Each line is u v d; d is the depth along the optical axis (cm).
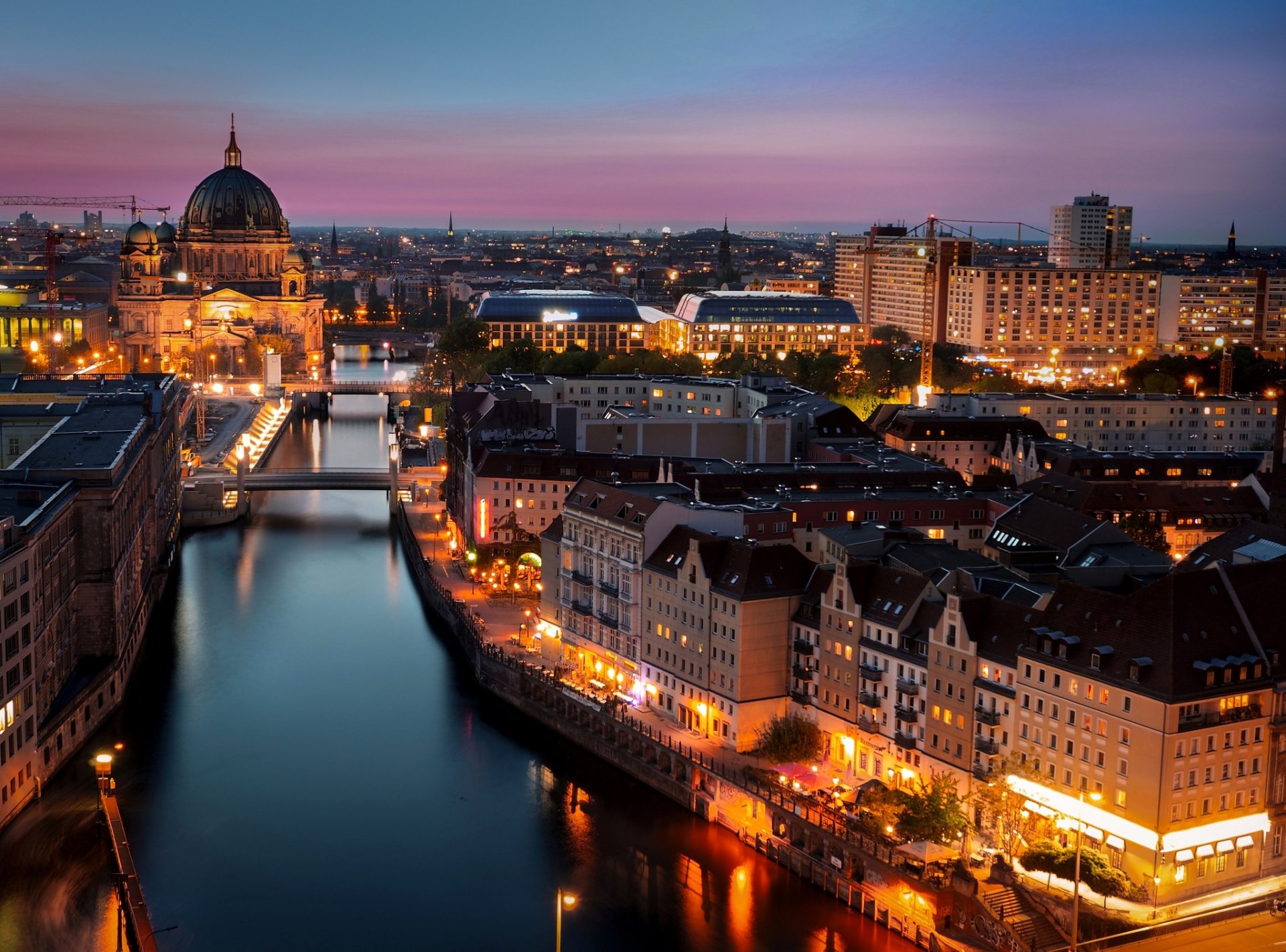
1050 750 19850
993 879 19275
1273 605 19775
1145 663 18700
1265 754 19275
